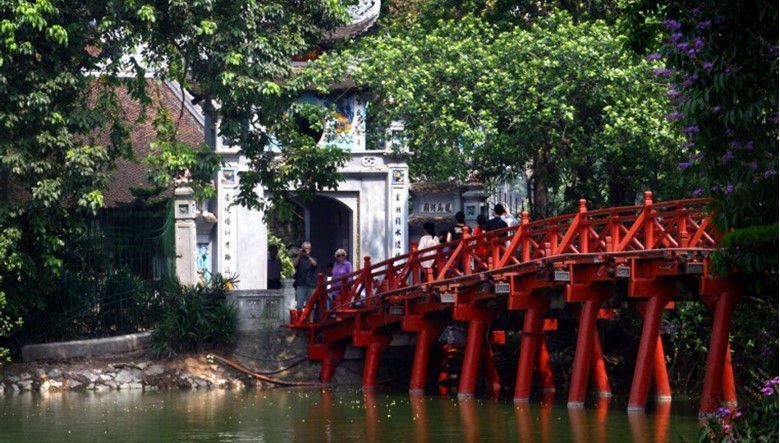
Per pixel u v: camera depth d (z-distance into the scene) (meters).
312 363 44.09
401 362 43.84
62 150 39.75
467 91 45.06
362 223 50.19
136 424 32.50
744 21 22.17
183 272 46.09
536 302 36.94
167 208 46.59
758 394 33.03
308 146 43.28
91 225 45.56
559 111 44.34
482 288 37.72
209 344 44.00
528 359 37.09
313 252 54.81
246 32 40.81
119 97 61.53
